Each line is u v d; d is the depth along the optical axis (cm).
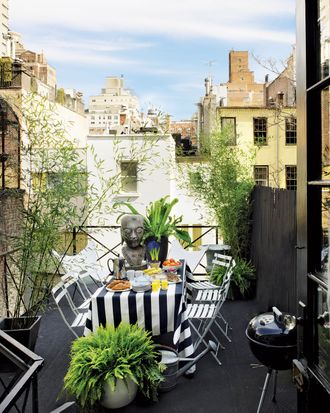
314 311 174
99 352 315
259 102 2112
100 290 395
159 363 338
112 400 314
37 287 433
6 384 359
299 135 187
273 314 297
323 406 167
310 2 175
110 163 1212
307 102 175
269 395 342
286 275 449
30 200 432
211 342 398
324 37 167
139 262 478
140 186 1238
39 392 352
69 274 459
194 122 2091
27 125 445
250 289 631
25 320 420
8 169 560
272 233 516
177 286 401
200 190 707
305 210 179
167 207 525
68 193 411
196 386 361
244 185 662
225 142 723
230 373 384
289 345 272
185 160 1066
